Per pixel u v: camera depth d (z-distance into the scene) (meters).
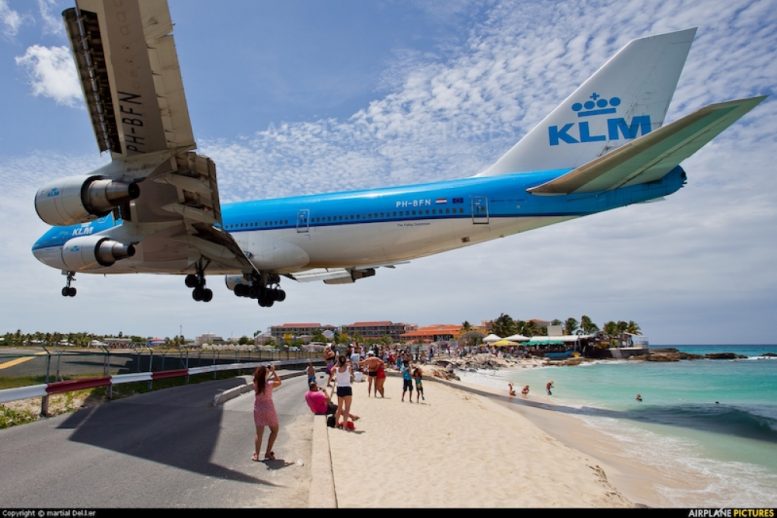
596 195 15.93
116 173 12.34
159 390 14.96
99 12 9.43
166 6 8.84
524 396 31.64
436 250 18.31
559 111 17.44
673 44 16.44
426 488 6.95
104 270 20.73
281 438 8.92
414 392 21.89
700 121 11.51
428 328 162.75
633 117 16.77
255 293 20.45
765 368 76.38
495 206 16.72
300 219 18.98
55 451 7.32
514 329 126.81
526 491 7.61
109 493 5.50
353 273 23.84
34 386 9.87
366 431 11.34
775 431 19.47
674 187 15.22
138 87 10.66
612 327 136.75
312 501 5.43
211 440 8.37
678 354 118.62
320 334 111.12
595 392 36.66
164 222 15.09
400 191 18.08
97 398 12.45
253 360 27.11
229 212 20.34
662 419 22.58
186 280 20.23
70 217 12.03
